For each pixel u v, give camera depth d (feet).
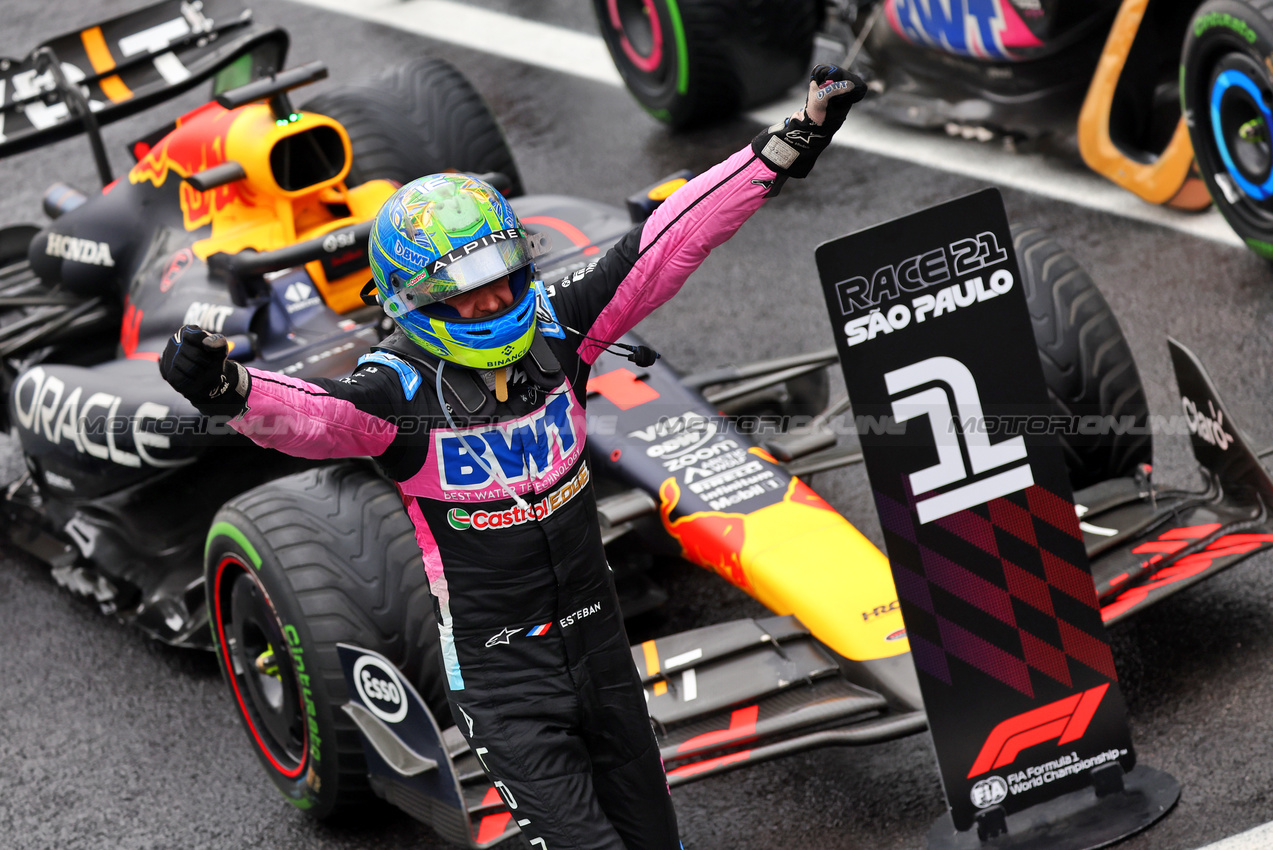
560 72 111.96
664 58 95.40
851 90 30.27
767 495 47.57
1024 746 40.14
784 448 50.93
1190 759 43.19
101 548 59.77
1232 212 70.79
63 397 55.06
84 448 54.03
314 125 57.52
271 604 43.88
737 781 46.52
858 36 93.97
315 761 44.62
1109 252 75.61
